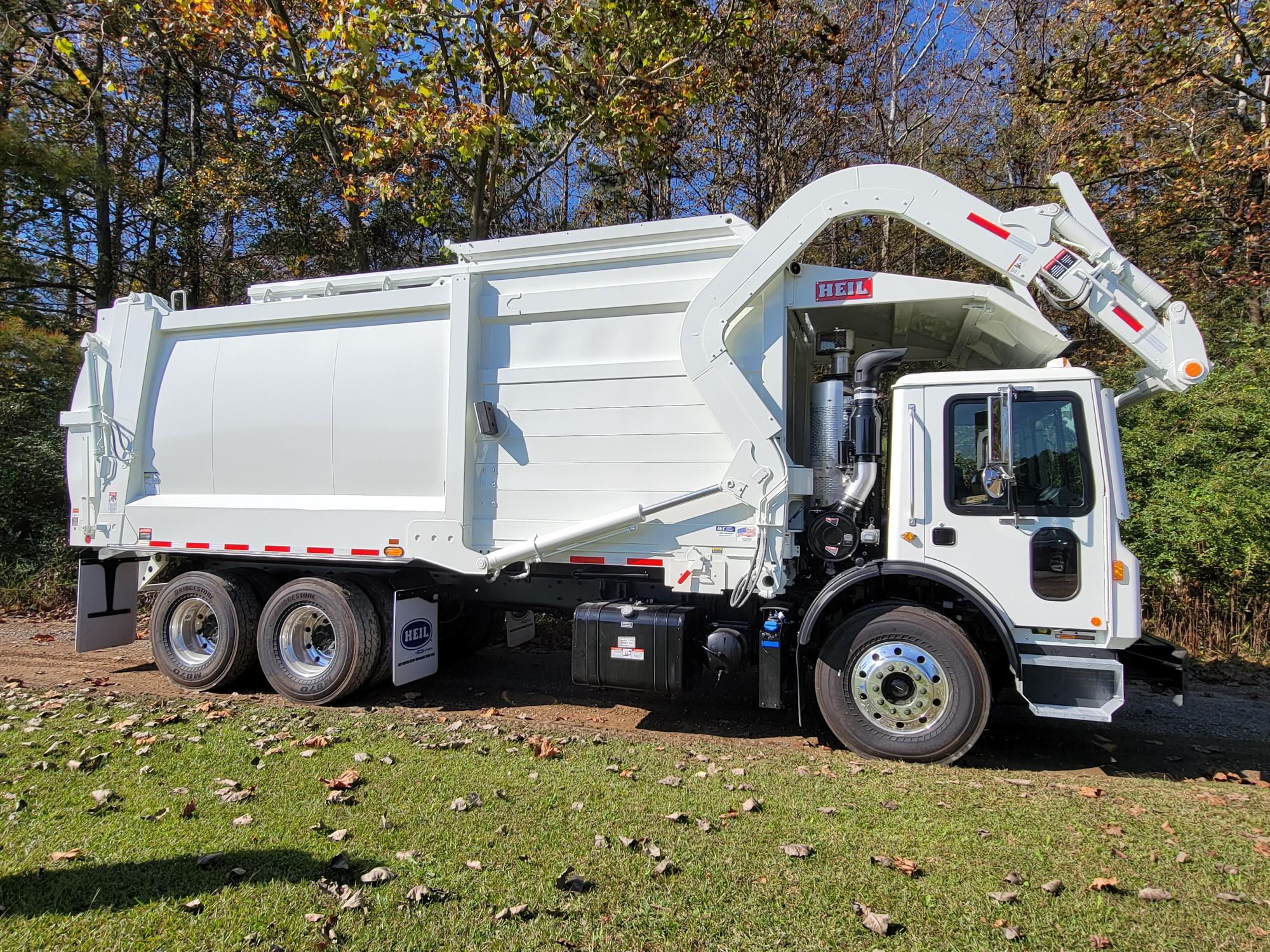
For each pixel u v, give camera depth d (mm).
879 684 4770
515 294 5566
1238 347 10391
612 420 5320
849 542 5070
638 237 5379
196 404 6512
